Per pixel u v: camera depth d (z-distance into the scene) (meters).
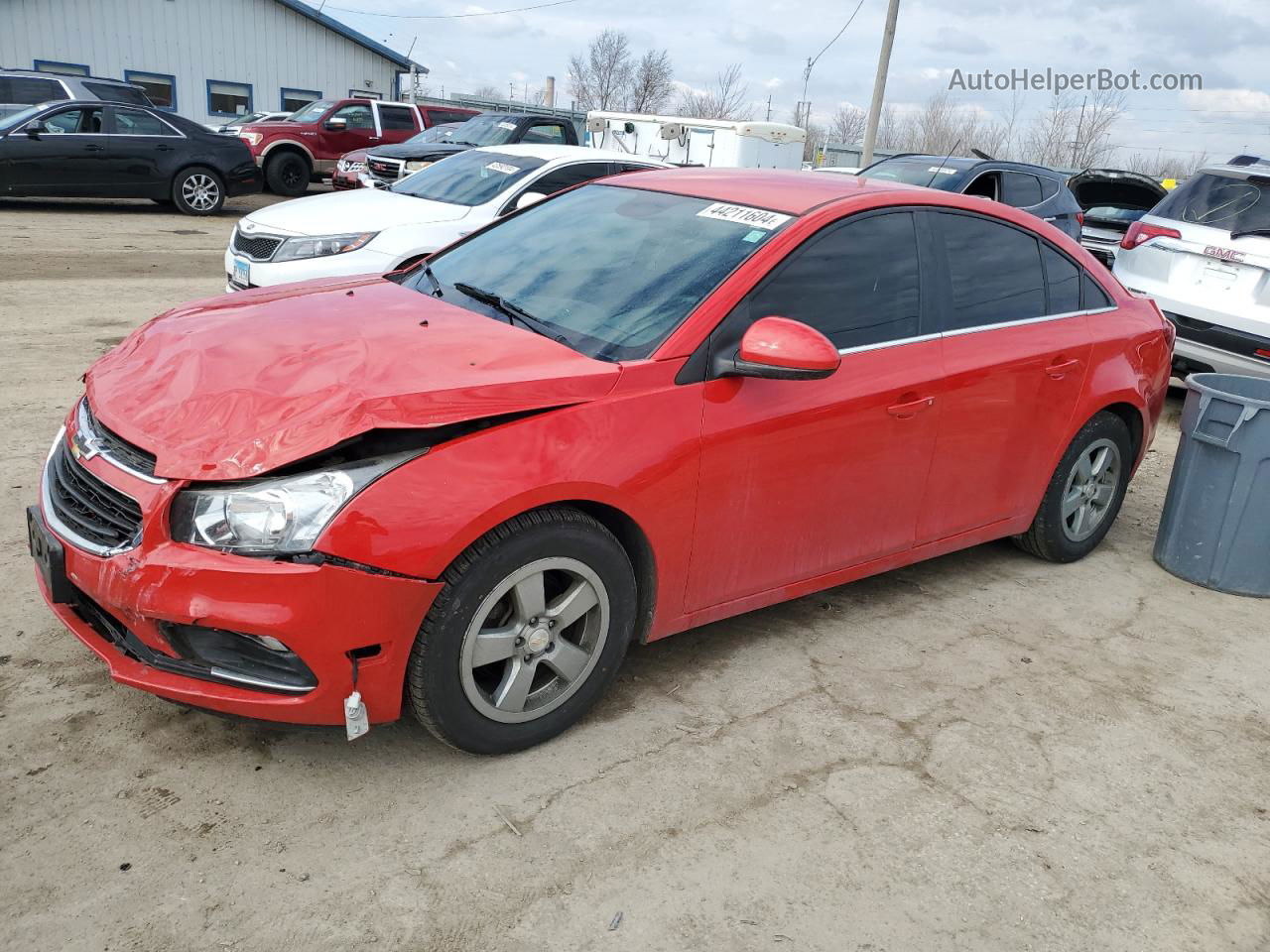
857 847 2.69
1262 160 7.68
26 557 3.84
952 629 4.00
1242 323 6.76
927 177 11.02
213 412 2.63
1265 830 2.93
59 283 9.45
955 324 3.82
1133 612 4.31
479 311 3.41
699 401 3.04
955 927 2.45
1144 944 2.46
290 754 2.87
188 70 26.09
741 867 2.58
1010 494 4.23
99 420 2.74
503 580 2.71
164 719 2.97
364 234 7.25
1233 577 4.56
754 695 3.38
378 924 2.31
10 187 14.11
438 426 2.57
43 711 2.95
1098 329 4.39
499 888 2.45
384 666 2.58
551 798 2.78
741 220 3.52
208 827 2.56
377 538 2.46
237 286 7.43
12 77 16.42
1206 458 4.54
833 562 3.65
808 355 2.89
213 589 2.41
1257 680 3.81
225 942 2.22
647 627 3.20
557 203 4.19
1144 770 3.17
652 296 3.25
